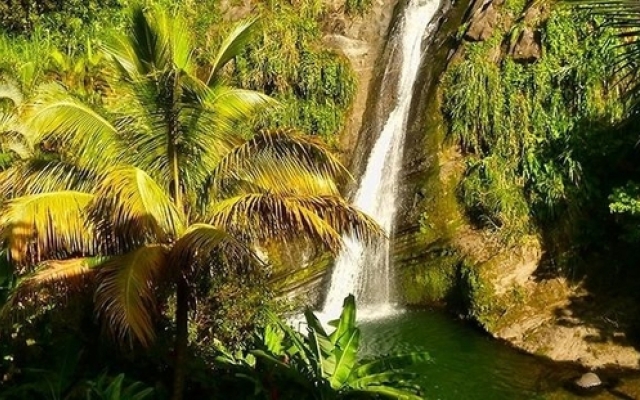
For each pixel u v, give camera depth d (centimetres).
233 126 717
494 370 1001
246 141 678
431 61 1605
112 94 879
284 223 627
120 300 563
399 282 1352
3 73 1573
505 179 1303
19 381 818
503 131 1340
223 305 980
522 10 1445
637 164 1177
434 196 1388
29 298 671
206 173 703
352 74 1741
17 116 1016
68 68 1548
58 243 612
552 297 1148
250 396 762
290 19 1781
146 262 596
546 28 1330
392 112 1648
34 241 595
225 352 895
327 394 704
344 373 712
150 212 602
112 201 579
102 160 684
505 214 1262
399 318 1259
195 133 691
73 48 1750
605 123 1214
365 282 1390
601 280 1145
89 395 714
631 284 1117
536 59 1342
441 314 1262
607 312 1080
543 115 1297
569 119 1264
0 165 987
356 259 1412
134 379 850
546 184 1234
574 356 1019
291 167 681
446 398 913
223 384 852
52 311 844
